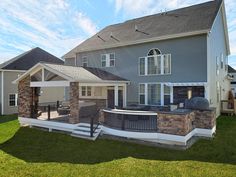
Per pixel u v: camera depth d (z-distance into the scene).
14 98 25.53
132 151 10.05
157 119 10.93
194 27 16.81
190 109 12.12
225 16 21.05
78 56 24.28
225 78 24.61
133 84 19.95
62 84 13.82
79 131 12.96
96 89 22.34
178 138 10.23
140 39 19.06
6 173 7.65
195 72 16.48
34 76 15.90
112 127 12.34
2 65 26.41
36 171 7.82
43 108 21.34
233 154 9.27
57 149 10.66
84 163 8.62
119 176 7.32
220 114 20.89
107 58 21.81
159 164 8.33
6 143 11.95
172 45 17.61
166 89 18.03
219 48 20.70
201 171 7.54
